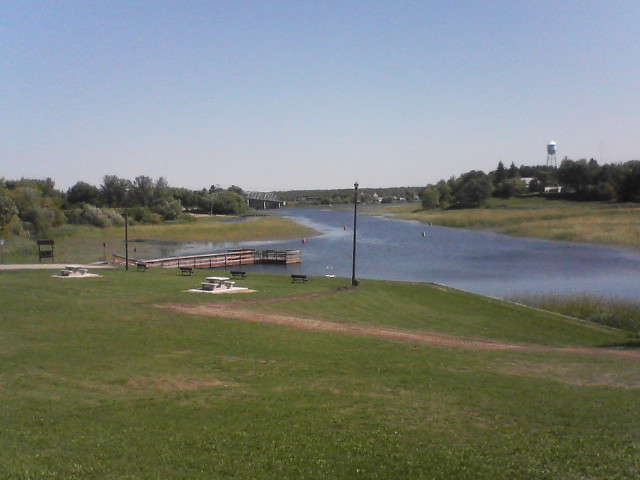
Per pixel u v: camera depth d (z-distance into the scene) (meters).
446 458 10.89
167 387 15.95
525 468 10.35
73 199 152.25
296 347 21.06
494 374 18.08
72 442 11.70
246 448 11.47
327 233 112.00
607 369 19.25
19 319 24.62
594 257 67.44
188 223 136.38
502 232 103.69
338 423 12.98
